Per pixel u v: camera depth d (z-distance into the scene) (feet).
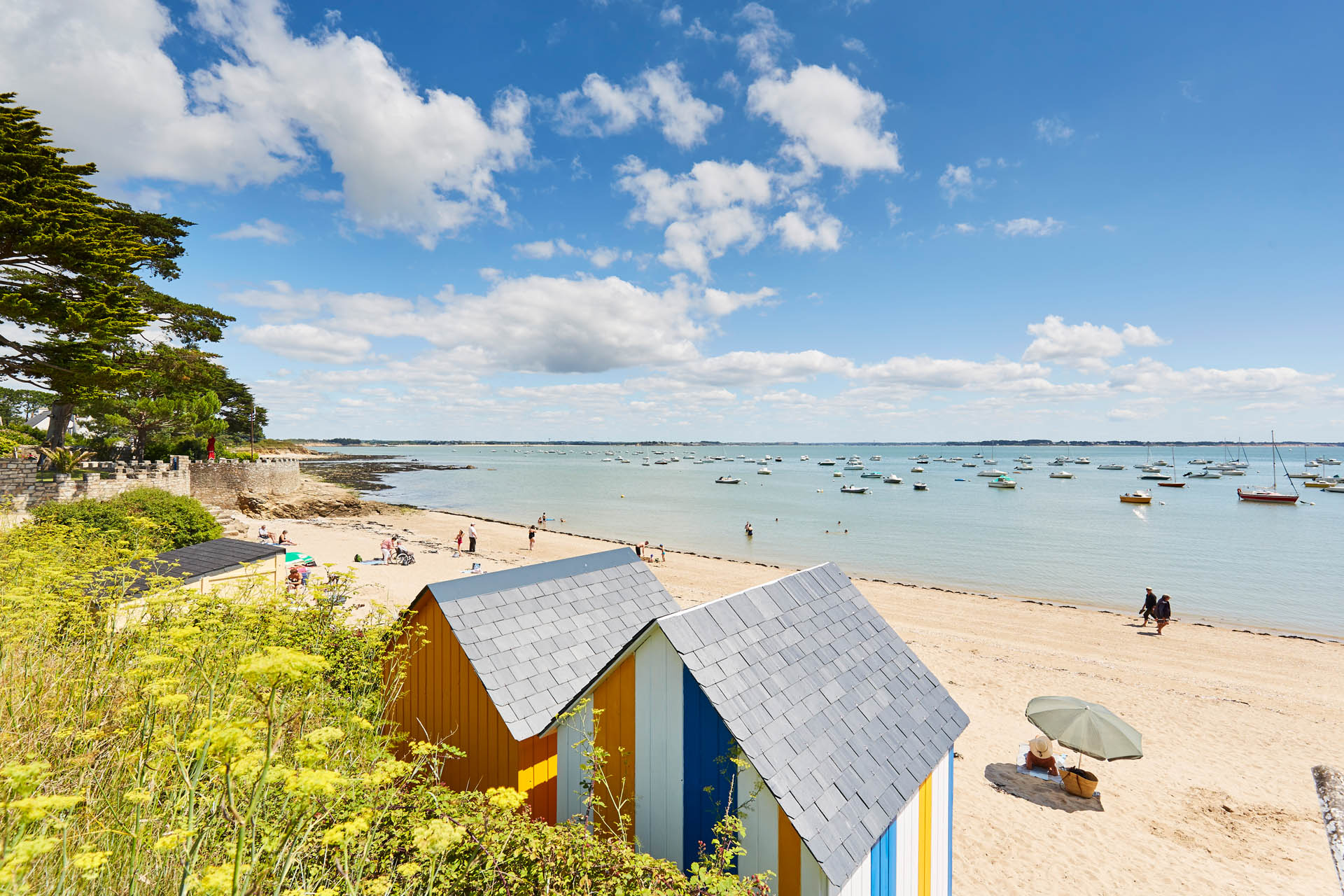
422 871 11.95
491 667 21.45
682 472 463.83
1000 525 181.98
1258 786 37.93
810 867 14.39
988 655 63.36
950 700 23.00
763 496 271.69
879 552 138.72
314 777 8.79
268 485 165.99
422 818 13.67
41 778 7.95
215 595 19.35
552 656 23.53
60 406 102.58
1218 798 36.40
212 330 147.13
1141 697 52.65
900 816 18.12
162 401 136.98
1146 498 237.86
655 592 30.32
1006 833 32.50
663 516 202.08
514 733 19.69
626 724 18.35
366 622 24.53
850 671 20.51
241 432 219.00
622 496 274.36
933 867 20.43
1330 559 131.23
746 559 129.39
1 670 15.38
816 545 148.56
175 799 10.71
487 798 15.98
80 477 83.05
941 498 267.59
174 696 10.68
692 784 16.65
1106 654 66.59
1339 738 45.09
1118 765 40.14
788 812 14.28
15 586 19.56
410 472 451.53
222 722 9.60
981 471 436.76
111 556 31.04
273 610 20.26
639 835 17.83
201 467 148.56
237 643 15.47
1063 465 550.36
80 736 12.63
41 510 56.70
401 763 14.98
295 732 15.66
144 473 98.22
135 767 11.96
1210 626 80.02
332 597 23.75
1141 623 81.46
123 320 67.15
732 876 13.29
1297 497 232.73
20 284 62.18
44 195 61.05
